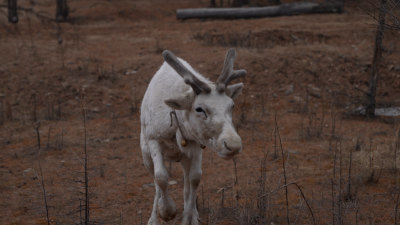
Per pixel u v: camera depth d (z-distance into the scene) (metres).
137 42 16.97
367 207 5.54
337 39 16.94
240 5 28.31
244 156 7.78
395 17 5.30
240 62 13.30
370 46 15.96
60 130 9.30
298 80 12.84
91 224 4.74
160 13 27.19
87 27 21.55
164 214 4.66
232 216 5.27
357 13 22.27
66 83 11.85
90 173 6.96
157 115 4.54
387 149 7.80
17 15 20.91
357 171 6.87
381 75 13.77
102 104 11.03
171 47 15.74
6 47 14.89
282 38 16.91
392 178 6.60
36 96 11.27
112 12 25.94
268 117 10.41
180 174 7.00
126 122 9.98
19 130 9.30
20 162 7.45
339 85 12.98
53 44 16.16
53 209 5.57
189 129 4.08
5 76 12.12
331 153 7.82
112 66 12.91
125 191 6.26
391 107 11.66
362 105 11.54
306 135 8.90
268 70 13.06
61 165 7.30
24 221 5.25
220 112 3.77
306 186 6.32
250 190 6.17
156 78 4.86
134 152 8.09
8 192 6.15
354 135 9.03
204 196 6.03
